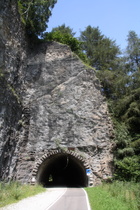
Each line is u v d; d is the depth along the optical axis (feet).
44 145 74.33
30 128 77.15
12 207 29.17
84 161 71.26
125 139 77.66
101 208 26.35
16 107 71.46
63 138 75.25
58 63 89.40
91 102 81.71
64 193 49.24
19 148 70.95
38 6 90.94
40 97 82.69
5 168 59.72
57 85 84.89
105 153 73.20
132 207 27.68
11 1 76.02
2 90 62.18
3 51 66.64
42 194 46.73
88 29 136.36
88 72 87.56
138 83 90.68
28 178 68.59
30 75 86.48
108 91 103.40
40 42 94.94
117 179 67.41
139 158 70.85
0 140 57.88
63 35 111.55
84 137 75.31
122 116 87.56
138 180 63.57
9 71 68.85
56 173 128.06
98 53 115.96
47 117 78.95
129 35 106.22
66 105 80.89
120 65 102.89
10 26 73.46
